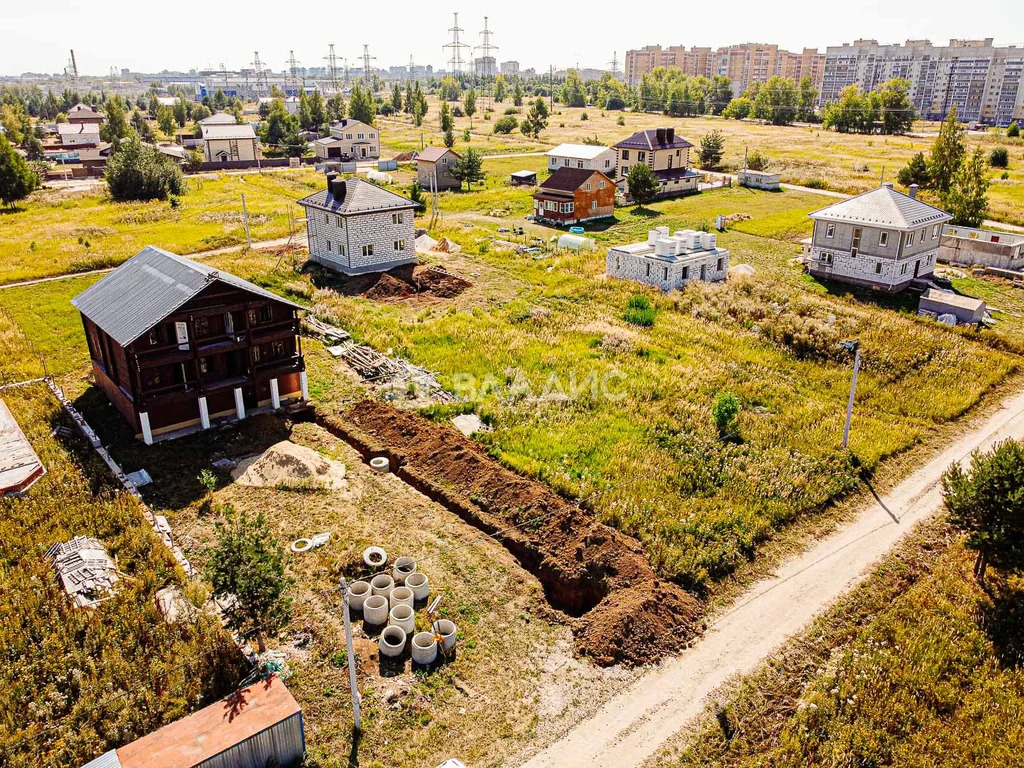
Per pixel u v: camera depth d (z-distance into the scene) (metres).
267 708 19.53
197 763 17.72
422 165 109.81
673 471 33.03
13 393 40.50
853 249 59.34
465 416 38.12
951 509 26.58
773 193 101.69
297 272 63.19
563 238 72.81
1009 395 42.66
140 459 34.16
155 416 36.09
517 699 21.95
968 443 37.38
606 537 27.81
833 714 20.97
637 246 63.75
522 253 70.19
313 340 48.53
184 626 23.25
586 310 54.47
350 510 30.73
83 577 25.06
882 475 34.31
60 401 39.62
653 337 49.31
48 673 21.52
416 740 20.33
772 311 52.69
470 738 20.53
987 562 26.02
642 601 24.89
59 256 68.62
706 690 22.28
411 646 23.28
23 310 54.69
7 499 29.92
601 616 24.94
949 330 50.75
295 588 25.92
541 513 29.75
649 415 38.28
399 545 28.58
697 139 152.50
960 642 23.77
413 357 45.56
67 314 53.84
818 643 24.16
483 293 58.66
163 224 84.38
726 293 56.84
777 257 68.44
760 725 21.09
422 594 25.61
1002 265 63.62
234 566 22.19
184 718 19.14
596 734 20.77
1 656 21.86
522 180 111.31
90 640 22.61
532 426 36.97
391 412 37.84
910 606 25.55
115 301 37.94
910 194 62.78
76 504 29.84
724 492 31.70
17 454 33.12
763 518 30.06
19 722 19.88
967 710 21.11
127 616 23.52
